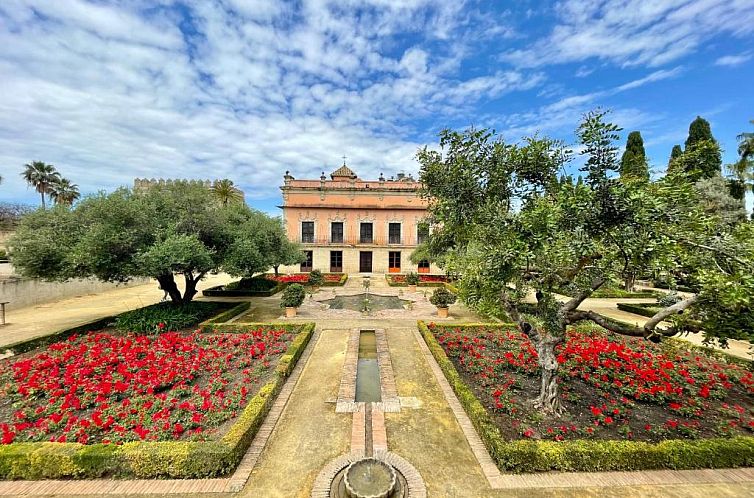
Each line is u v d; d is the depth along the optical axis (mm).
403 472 3936
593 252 4301
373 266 25812
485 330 9414
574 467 3932
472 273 4871
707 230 4273
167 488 3711
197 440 4273
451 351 7559
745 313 4160
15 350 7418
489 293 4965
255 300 15102
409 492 3629
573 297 5633
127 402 5047
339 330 10008
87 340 8000
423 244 18266
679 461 3932
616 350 7133
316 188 25734
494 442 4121
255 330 9328
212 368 6535
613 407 5035
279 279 20922
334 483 3783
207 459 3871
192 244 8773
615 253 4332
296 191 25766
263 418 5000
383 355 7777
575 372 6156
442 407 5441
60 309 12953
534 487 3723
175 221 9695
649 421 4781
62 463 3816
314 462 4145
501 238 4719
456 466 4059
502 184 5941
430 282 20234
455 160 6062
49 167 31984
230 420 4820
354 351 8062
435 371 6875
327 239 25703
